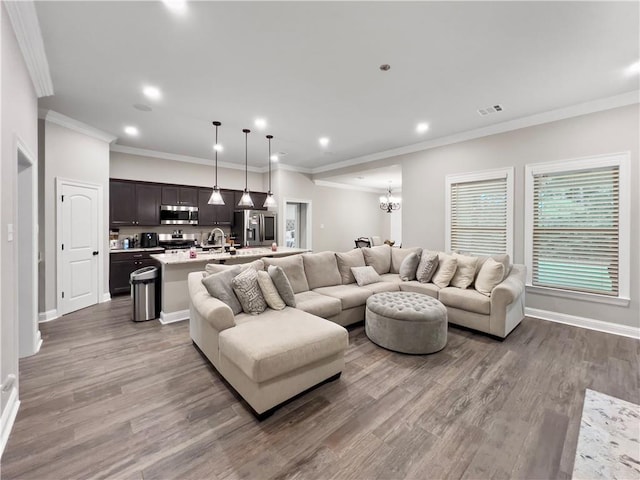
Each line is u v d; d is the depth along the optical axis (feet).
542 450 5.32
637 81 9.62
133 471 4.84
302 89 10.20
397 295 11.25
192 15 6.58
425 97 10.84
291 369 6.36
